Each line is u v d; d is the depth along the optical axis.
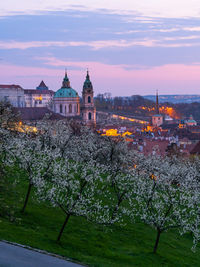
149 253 57.06
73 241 54.56
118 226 65.62
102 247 55.38
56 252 47.41
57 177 57.97
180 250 62.50
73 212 52.72
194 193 64.50
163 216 60.84
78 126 135.25
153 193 63.12
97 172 57.47
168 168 75.69
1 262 38.41
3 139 66.94
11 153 61.81
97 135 102.19
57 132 91.81
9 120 83.88
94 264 46.31
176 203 60.44
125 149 89.19
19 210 59.88
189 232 71.38
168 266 54.22
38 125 88.56
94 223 63.84
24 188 68.94
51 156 61.12
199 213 63.12
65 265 42.47
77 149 86.00
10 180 67.38
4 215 56.41
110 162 82.81
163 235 67.38
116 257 52.88
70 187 56.34
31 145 65.69
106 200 72.50
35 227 55.75
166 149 165.88
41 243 49.56
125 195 66.19
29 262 40.16
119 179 70.69
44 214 62.22
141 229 67.38
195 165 93.62
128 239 61.47
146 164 74.81
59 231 57.16
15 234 49.97
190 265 56.47
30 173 58.97
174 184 74.62
